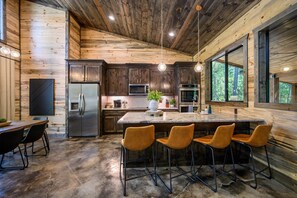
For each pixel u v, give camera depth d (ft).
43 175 8.82
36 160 10.87
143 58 20.57
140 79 19.30
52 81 17.02
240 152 10.29
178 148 7.82
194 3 10.23
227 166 9.98
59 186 7.76
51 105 17.03
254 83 9.71
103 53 20.34
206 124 10.03
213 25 12.58
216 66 15.62
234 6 9.98
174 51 20.70
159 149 9.86
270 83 9.28
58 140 15.90
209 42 15.85
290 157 7.58
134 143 7.54
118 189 7.54
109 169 9.57
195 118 9.67
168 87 19.60
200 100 18.40
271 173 8.61
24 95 17.01
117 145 14.25
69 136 16.96
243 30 10.75
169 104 19.77
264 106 8.98
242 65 11.62
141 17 14.08
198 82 18.54
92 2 13.92
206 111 12.17
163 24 14.28
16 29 16.47
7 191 7.35
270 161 8.73
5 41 15.06
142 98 20.16
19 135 9.46
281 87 8.76
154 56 20.61
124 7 13.16
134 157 9.80
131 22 15.83
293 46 8.23
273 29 8.98
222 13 10.85
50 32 17.02
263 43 9.32
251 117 10.02
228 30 12.53
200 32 14.16
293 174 7.43
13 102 15.84
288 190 7.47
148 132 7.74
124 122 8.75
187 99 18.28
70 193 7.22
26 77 17.02
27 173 9.05
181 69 18.62
